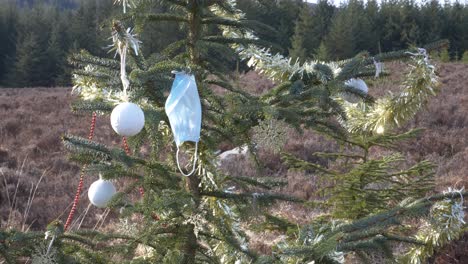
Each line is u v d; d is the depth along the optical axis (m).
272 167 8.76
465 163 8.52
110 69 2.50
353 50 34.28
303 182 7.86
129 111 2.10
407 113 2.75
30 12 51.34
